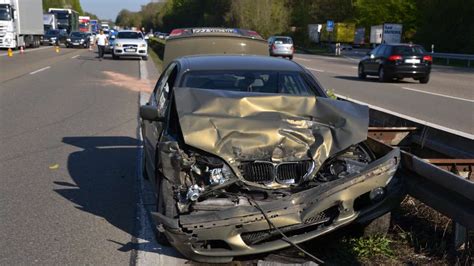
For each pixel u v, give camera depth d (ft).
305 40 263.70
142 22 584.81
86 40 183.32
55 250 16.76
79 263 15.85
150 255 16.30
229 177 15.01
